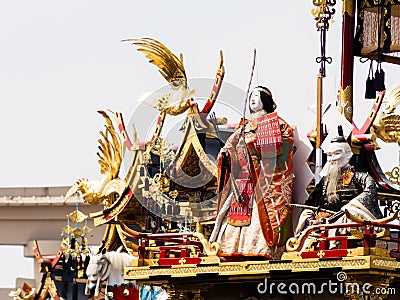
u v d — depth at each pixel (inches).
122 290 1170.6
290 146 973.2
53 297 1290.6
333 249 900.6
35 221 1449.3
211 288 992.9
